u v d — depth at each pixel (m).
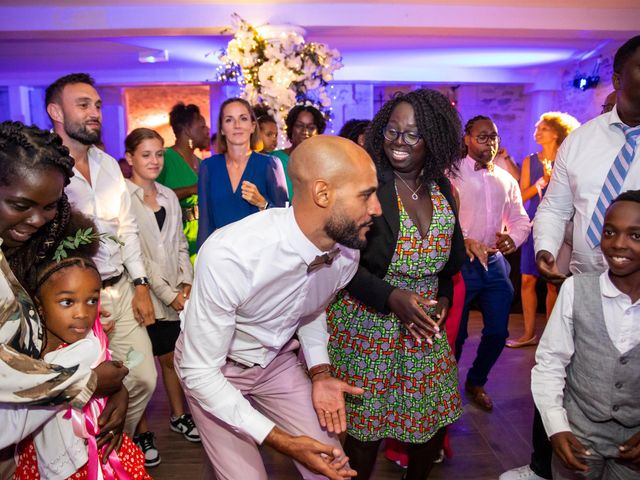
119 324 2.32
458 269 1.93
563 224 2.27
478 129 3.00
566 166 2.16
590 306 1.68
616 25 5.77
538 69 9.23
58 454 1.38
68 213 1.38
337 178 1.27
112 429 1.45
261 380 1.67
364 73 9.21
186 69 8.98
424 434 1.84
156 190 2.83
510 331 4.58
